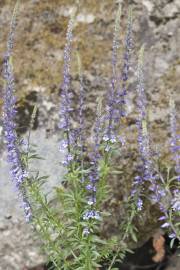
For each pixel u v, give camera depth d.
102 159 6.62
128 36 6.08
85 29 7.80
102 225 7.63
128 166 7.63
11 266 7.60
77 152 6.52
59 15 7.80
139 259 8.15
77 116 7.61
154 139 7.68
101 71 7.73
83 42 7.78
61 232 6.84
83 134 6.81
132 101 7.69
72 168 6.48
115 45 5.98
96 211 6.42
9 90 5.95
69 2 7.81
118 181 7.63
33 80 7.66
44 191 7.38
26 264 7.60
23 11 7.80
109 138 6.35
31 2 7.80
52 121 7.56
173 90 7.81
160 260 8.14
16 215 7.46
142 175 6.62
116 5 7.83
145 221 7.80
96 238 6.57
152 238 8.13
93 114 7.61
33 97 7.61
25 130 7.53
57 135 7.54
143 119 6.17
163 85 7.80
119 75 7.71
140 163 7.61
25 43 7.76
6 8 7.80
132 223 7.76
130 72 7.71
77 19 7.80
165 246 8.22
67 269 6.77
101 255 6.83
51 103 7.60
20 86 7.63
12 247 7.54
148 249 8.16
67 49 6.00
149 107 7.74
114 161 7.57
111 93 6.27
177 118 7.80
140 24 7.83
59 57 7.74
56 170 7.45
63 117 6.36
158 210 7.77
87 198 6.79
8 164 7.46
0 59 7.71
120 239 7.47
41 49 7.76
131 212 7.01
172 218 6.59
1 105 7.54
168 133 7.73
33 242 7.52
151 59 7.82
